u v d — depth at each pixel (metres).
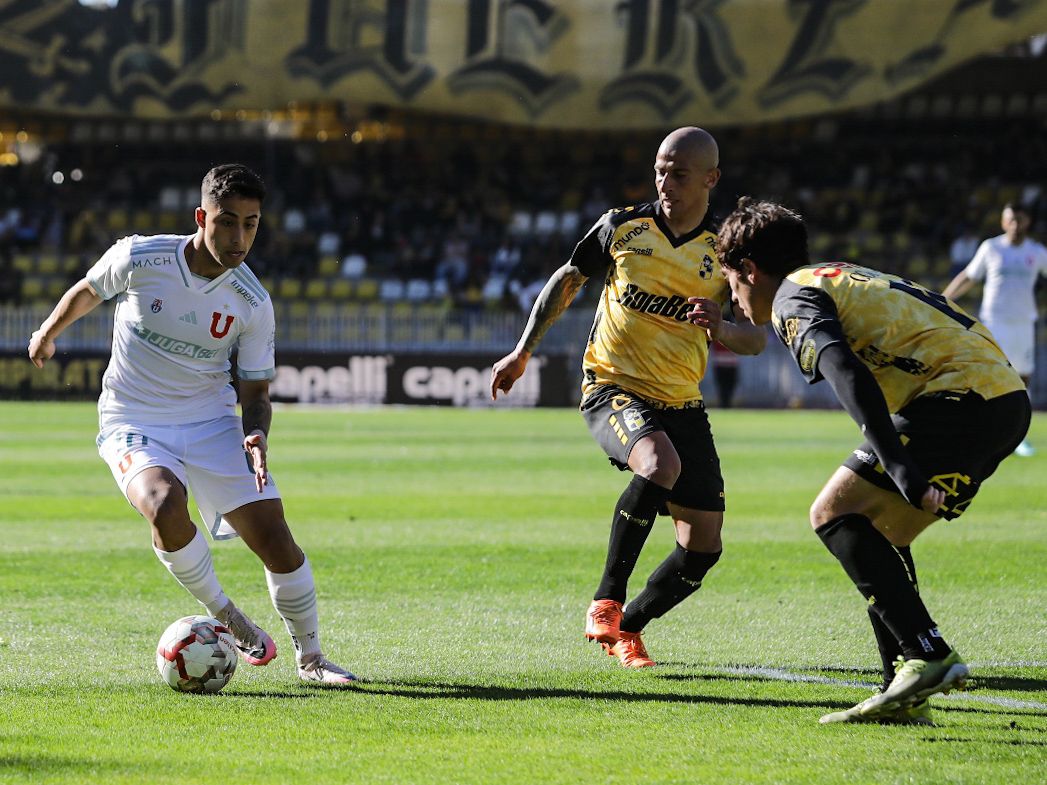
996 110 120.38
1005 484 44.19
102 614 22.62
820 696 17.25
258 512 17.88
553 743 14.77
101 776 13.36
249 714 16.03
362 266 117.00
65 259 120.62
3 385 93.06
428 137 127.75
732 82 103.38
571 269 20.78
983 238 117.88
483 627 21.94
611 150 126.50
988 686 17.92
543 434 67.12
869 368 15.59
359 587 25.64
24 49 107.00
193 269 17.97
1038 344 91.06
